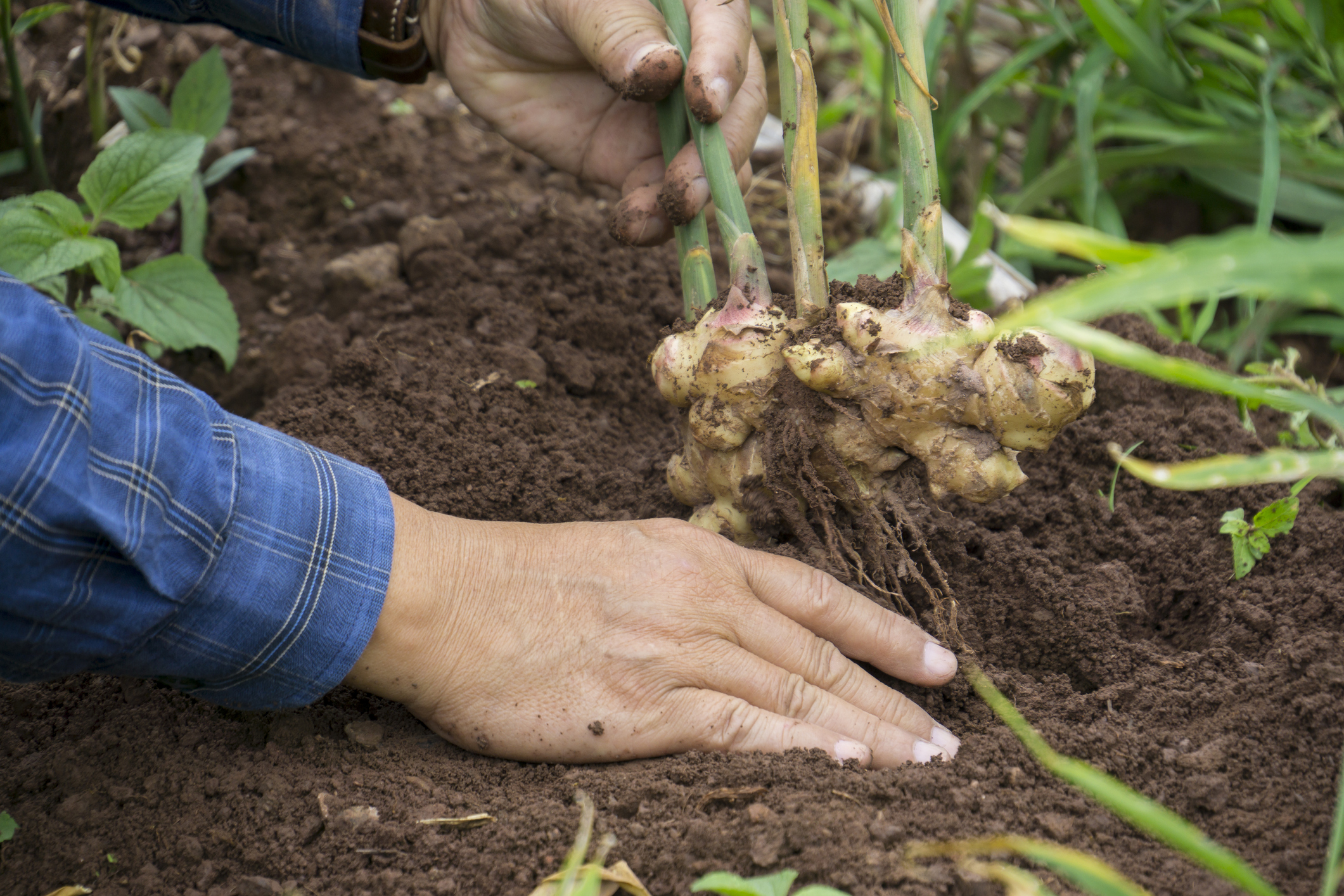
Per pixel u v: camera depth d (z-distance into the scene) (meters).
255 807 1.08
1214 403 1.26
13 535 1.01
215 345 1.27
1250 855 1.05
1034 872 1.04
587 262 1.36
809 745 1.09
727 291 1.13
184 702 1.12
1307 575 1.16
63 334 1.02
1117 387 1.26
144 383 1.04
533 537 1.13
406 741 1.12
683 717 1.10
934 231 1.08
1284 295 0.94
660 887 1.04
